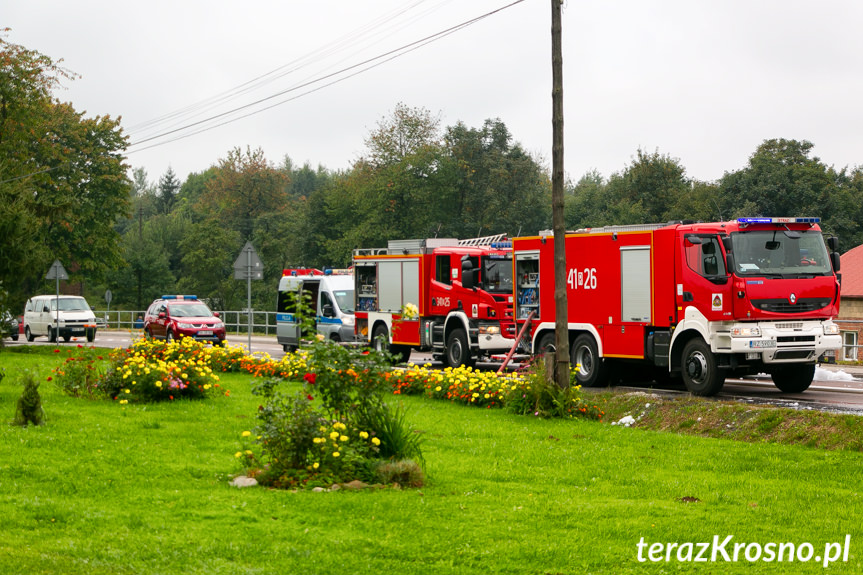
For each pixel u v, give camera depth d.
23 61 42.66
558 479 9.79
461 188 65.44
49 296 41.34
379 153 65.25
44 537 7.22
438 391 17.25
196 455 10.86
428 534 7.46
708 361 16.70
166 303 36.59
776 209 56.62
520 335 20.97
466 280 23.14
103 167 57.25
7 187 29.89
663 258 17.59
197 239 74.69
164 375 16.16
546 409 14.84
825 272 16.86
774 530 7.68
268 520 7.86
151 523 7.68
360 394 10.08
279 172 96.62
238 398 17.03
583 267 19.38
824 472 10.12
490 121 68.06
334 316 29.41
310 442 9.48
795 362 16.66
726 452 11.41
